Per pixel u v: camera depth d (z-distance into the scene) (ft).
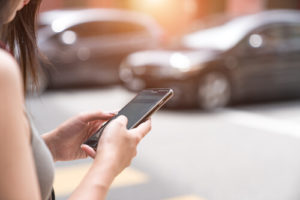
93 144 3.42
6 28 4.01
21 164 2.53
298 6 59.06
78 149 4.33
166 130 20.85
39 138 3.21
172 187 13.47
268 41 28.43
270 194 13.16
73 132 4.29
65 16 33.99
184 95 25.71
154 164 15.56
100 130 3.60
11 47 4.08
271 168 15.46
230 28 28.50
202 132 20.65
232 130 21.20
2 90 2.45
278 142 19.10
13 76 2.51
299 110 27.07
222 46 27.22
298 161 16.34
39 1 4.01
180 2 58.54
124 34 35.91
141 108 3.89
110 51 34.96
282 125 22.65
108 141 3.16
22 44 4.12
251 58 27.58
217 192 13.21
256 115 25.21
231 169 15.25
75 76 33.58
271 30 28.78
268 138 19.77
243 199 12.77
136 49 35.91
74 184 13.46
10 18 3.04
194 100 25.88
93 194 2.93
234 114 25.32
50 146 4.26
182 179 14.16
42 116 23.71
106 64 34.86
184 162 15.90
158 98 3.95
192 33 29.91
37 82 4.34
